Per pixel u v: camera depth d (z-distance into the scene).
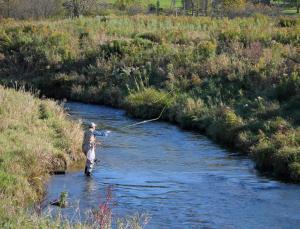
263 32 43.25
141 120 31.73
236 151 23.72
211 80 33.97
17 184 16.14
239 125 25.27
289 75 30.98
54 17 73.25
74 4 75.38
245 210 15.91
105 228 12.09
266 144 21.39
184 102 31.66
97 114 33.78
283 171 19.64
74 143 21.75
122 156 22.52
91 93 39.34
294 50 36.00
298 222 14.92
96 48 46.22
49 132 22.23
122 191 17.64
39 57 47.88
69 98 41.03
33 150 19.12
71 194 17.08
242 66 34.56
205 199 16.92
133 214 15.38
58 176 19.17
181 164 21.36
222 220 15.05
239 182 18.84
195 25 53.25
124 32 51.88
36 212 13.40
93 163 19.56
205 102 31.50
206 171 20.31
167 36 47.56
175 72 36.97
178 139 26.23
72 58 45.91
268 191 17.80
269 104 27.42
